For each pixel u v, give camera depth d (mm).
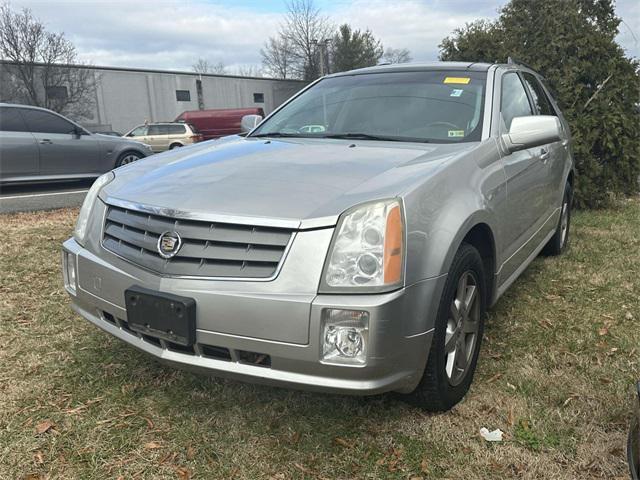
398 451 2248
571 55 7590
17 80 31719
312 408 2559
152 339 2291
